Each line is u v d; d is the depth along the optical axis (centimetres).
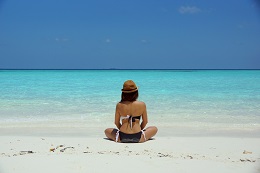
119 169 441
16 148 592
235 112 1076
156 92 1745
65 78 3781
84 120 937
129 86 698
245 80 3222
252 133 770
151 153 553
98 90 1861
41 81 2945
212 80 3247
